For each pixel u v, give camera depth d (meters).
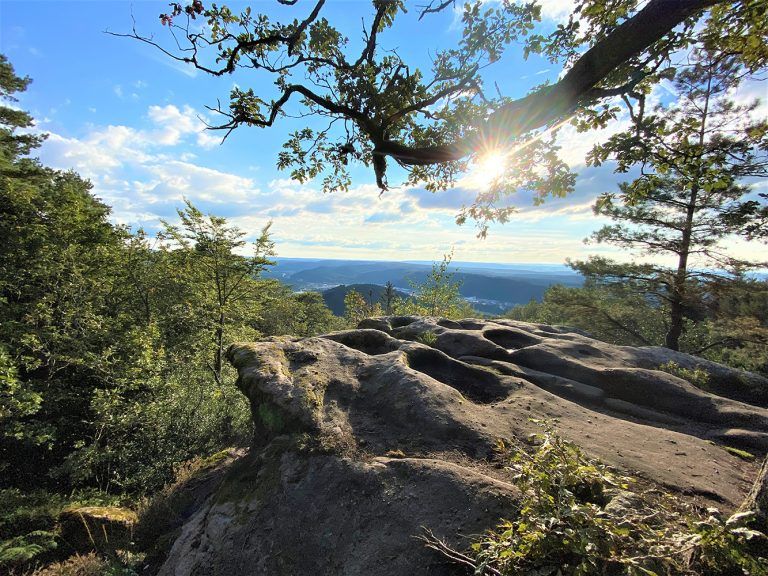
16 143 19.52
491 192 3.40
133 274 17.58
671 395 5.49
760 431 4.65
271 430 4.48
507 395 5.25
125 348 12.36
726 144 3.37
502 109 2.53
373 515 3.19
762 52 2.79
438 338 7.48
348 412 4.52
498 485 3.05
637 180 3.62
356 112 3.07
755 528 2.28
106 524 5.86
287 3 3.00
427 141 3.24
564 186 3.05
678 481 3.37
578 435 4.15
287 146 4.37
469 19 2.94
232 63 2.94
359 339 6.76
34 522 6.57
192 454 8.87
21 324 12.29
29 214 15.98
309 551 3.14
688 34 2.77
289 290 40.19
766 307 17.50
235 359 5.69
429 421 4.18
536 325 9.24
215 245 16.12
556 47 3.20
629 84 2.76
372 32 3.20
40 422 10.43
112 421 9.39
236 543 3.43
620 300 19.45
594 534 1.97
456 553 2.44
